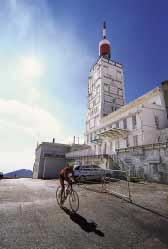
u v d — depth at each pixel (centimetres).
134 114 2550
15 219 521
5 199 820
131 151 1966
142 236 407
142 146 1827
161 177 1561
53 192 1073
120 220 520
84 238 394
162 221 511
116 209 645
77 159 3080
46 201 784
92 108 4509
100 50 5247
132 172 1911
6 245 356
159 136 2328
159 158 1611
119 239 390
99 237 400
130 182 1655
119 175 2058
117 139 2853
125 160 2030
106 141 3189
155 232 431
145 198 848
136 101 2642
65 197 703
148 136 2286
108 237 400
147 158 1747
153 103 2691
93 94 4594
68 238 393
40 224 482
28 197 884
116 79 4575
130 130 2567
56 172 3553
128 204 727
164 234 419
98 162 2408
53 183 1816
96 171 1833
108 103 4147
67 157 3653
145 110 2380
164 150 1573
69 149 3972
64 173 723
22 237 396
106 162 2239
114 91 4391
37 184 1672
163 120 2492
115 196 915
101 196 916
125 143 2634
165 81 2445
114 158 2212
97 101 4259
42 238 392
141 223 495
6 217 538
